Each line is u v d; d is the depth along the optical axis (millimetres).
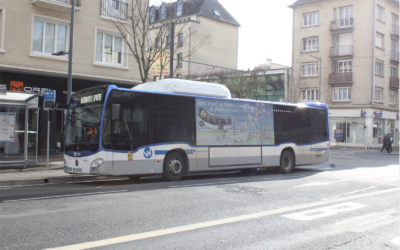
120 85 21969
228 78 40094
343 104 43656
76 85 20578
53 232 5359
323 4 45219
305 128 16188
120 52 22016
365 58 42688
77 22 20141
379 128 43938
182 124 12219
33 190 9703
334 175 14141
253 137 14172
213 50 51375
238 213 6848
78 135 11148
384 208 7605
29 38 18609
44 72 18984
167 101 11953
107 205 7465
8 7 18031
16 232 5340
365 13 42875
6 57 17969
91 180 12656
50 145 19781
